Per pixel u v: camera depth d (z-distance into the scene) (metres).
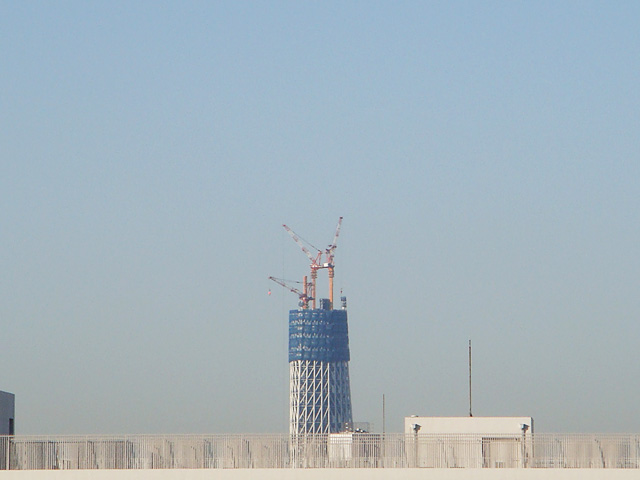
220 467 134.88
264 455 135.00
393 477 131.50
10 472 134.12
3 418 163.75
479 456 132.88
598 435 131.88
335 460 134.25
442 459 133.50
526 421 159.12
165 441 136.00
